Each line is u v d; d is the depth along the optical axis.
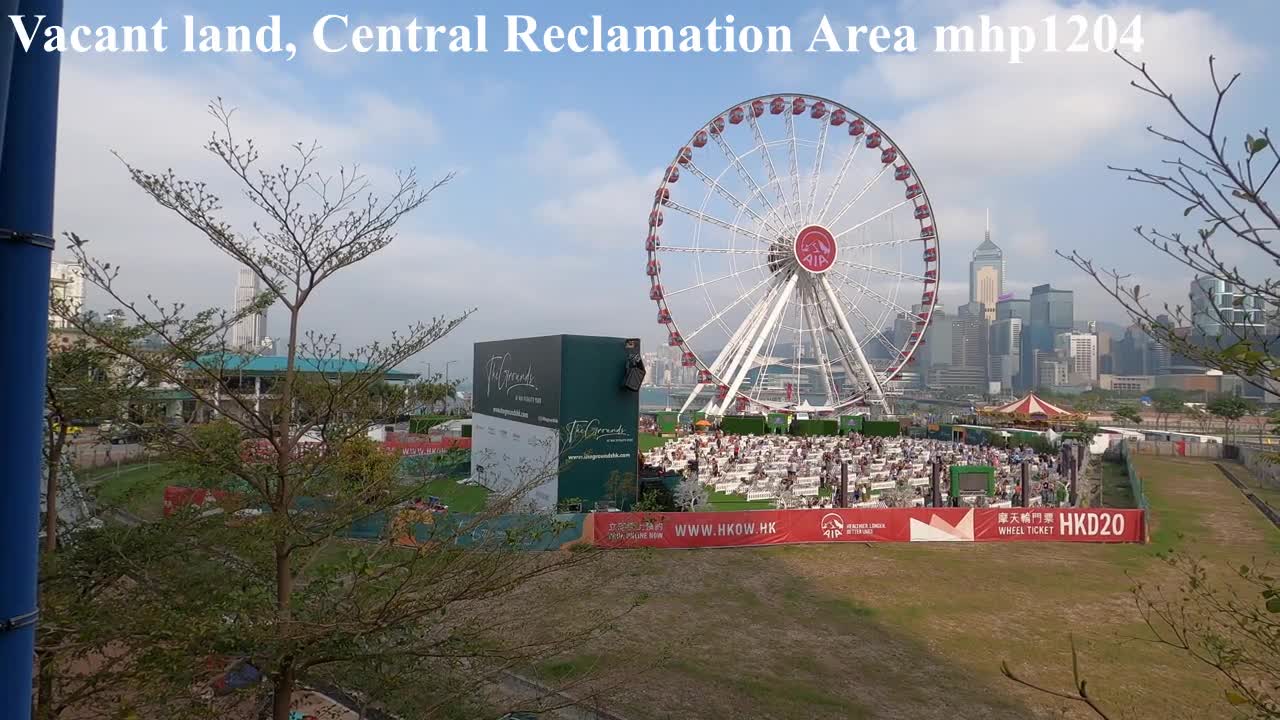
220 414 7.62
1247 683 14.38
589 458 30.72
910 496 36.56
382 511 8.33
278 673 6.95
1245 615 6.42
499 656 7.96
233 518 7.84
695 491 32.09
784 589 21.30
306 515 7.57
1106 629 18.17
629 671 14.07
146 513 11.46
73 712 7.38
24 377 3.60
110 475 13.66
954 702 14.08
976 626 18.42
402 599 6.90
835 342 72.38
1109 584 22.14
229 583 7.58
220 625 6.27
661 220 64.00
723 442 57.34
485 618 10.23
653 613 18.62
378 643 7.28
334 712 9.71
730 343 71.31
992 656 16.45
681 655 15.94
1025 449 52.38
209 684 7.36
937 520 27.42
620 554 16.78
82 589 7.57
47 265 3.75
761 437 64.38
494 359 38.69
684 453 49.62
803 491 38.34
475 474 37.94
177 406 7.83
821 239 67.38
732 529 25.84
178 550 7.68
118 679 6.53
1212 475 50.38
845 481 31.33
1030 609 19.80
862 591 21.28
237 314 7.54
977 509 27.64
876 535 27.25
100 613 6.37
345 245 7.28
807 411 73.06
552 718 11.23
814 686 14.66
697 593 20.59
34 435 3.64
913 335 68.94
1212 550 26.69
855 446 55.31
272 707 7.82
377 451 9.98
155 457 8.55
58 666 7.11
